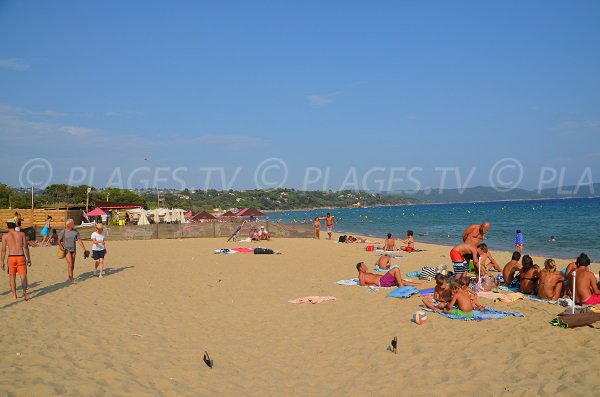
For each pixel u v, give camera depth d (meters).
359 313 9.89
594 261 20.33
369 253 22.88
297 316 9.93
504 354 6.82
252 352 7.67
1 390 5.32
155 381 6.18
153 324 9.24
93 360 6.82
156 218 50.81
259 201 193.50
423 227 53.53
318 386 6.26
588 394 5.25
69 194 86.19
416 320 8.75
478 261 12.50
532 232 37.34
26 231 30.03
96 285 13.62
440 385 5.91
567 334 7.44
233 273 16.31
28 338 7.84
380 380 6.29
